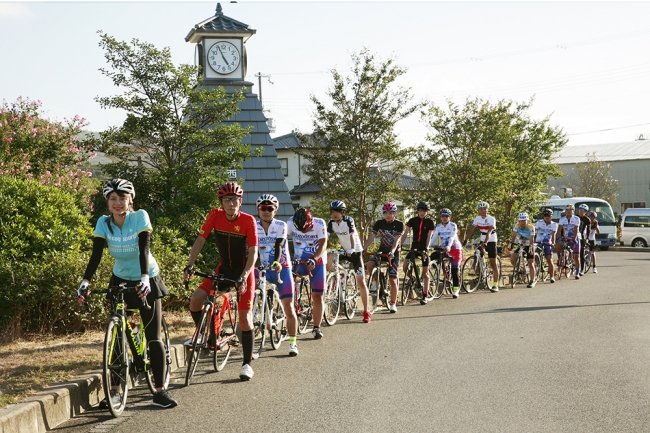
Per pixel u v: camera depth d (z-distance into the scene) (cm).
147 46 1377
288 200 1938
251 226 675
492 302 1302
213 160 1404
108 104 1370
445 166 2103
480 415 530
